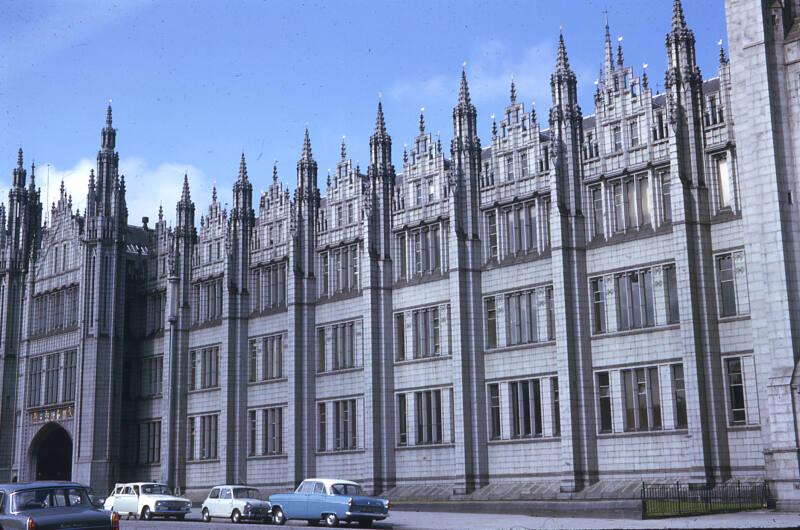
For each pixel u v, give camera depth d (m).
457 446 60.09
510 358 59.78
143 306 88.38
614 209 56.31
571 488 53.97
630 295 54.72
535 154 60.00
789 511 44.19
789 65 48.97
